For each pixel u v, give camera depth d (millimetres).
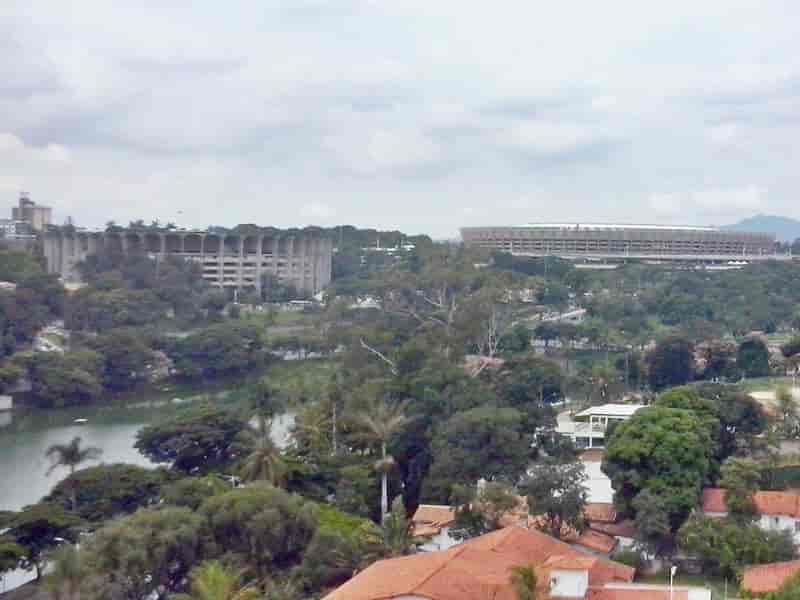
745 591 112250
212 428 180125
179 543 119188
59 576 106500
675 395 163875
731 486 138125
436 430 168000
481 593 96750
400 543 124188
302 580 119250
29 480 193375
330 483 162375
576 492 136750
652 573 128500
